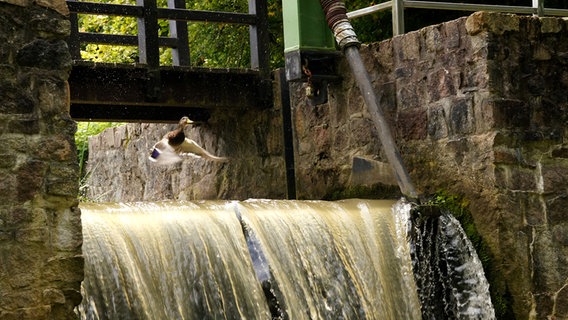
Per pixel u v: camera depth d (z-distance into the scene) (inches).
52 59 286.0
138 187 566.3
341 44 414.0
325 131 441.1
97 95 415.2
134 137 567.8
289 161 458.3
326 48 431.5
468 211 388.5
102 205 330.6
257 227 342.3
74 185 285.1
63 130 285.7
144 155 557.9
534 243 384.8
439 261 379.9
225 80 446.6
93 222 310.7
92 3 414.6
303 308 338.0
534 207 387.2
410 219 374.6
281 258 342.0
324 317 343.0
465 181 390.0
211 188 504.4
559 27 398.9
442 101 398.0
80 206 325.1
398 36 414.3
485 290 374.9
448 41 395.9
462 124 390.9
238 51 630.5
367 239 366.9
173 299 313.9
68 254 282.8
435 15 593.9
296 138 454.9
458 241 380.8
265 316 329.4
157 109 487.8
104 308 298.7
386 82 419.2
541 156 391.5
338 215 367.2
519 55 390.0
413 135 408.5
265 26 453.7
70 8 410.0
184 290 317.4
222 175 497.4
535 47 394.0
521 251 382.0
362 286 356.2
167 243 319.9
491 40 383.9
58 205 283.0
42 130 283.0
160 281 313.4
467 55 389.7
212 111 499.5
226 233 334.0
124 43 514.9
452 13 593.3
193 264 321.7
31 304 276.2
